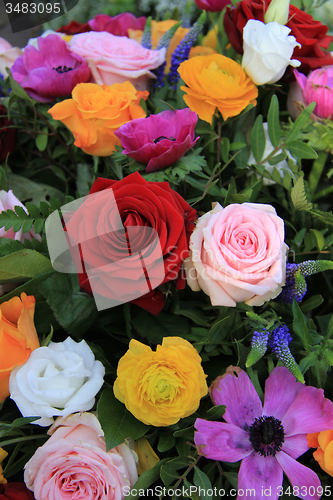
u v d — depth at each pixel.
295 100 0.49
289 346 0.41
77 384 0.38
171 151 0.39
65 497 0.37
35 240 0.41
